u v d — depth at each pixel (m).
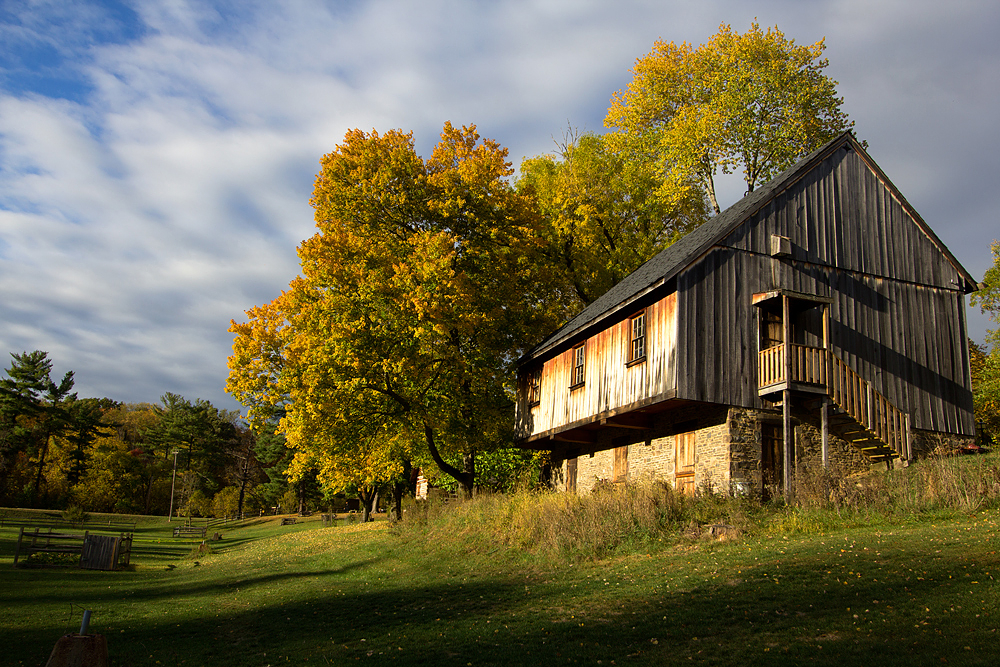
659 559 14.46
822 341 20.89
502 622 11.11
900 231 23.08
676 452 21.36
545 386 28.39
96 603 15.59
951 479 15.64
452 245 26.39
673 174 36.28
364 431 25.55
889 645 7.65
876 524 14.87
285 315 26.28
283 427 26.27
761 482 19.05
